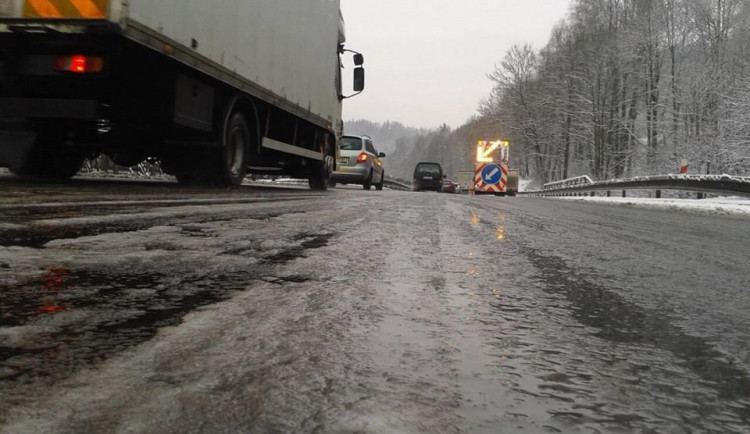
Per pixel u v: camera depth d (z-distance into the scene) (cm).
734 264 329
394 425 84
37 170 790
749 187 1345
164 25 602
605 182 2347
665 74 3872
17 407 82
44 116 607
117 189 680
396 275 228
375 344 130
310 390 97
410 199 1023
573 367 122
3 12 543
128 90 646
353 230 392
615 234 500
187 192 711
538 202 1366
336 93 1404
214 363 108
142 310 147
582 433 86
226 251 263
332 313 158
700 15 3388
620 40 4088
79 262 211
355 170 1886
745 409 100
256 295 174
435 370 113
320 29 1208
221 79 743
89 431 75
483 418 89
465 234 412
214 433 77
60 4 537
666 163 3559
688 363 129
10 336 119
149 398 89
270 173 1333
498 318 165
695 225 722
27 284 171
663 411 98
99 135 768
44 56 590
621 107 4622
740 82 2672
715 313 190
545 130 5825
